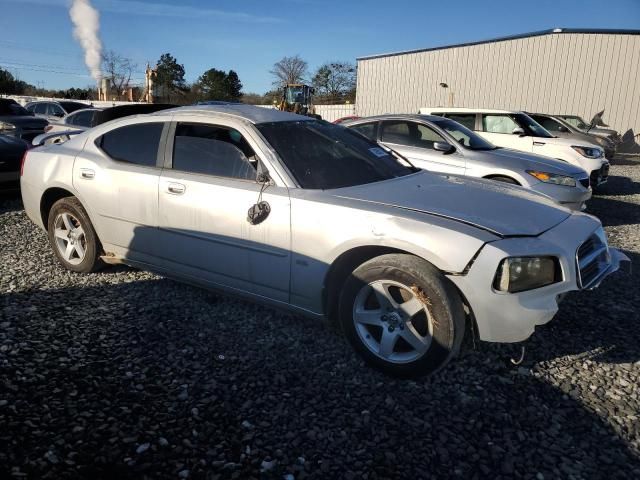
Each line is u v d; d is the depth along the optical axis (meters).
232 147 3.65
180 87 64.88
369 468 2.31
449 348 2.84
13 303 3.97
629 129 21.84
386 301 3.01
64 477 2.20
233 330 3.60
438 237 2.83
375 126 7.93
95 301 4.05
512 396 2.88
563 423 2.65
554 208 3.49
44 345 3.32
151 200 3.87
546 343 3.50
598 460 2.38
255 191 3.41
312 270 3.20
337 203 3.16
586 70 21.98
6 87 51.31
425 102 25.78
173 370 3.07
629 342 3.54
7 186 7.48
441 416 2.69
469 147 7.29
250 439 2.48
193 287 4.36
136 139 4.16
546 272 2.84
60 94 52.59
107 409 2.68
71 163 4.41
